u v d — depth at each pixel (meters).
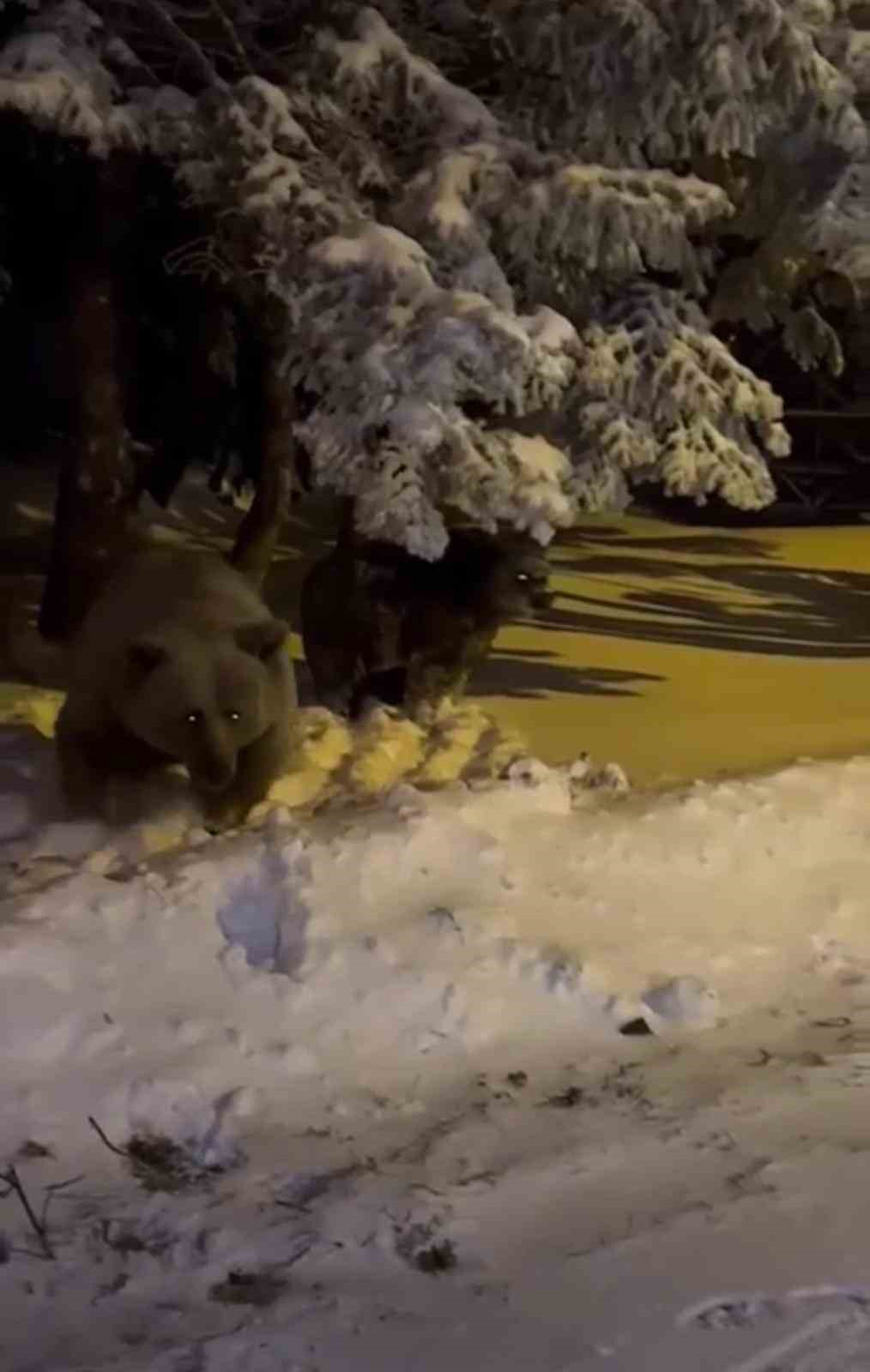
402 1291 2.30
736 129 5.32
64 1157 2.70
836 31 5.77
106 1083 2.87
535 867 3.90
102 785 4.45
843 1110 2.91
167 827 4.29
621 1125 2.84
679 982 3.38
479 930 3.44
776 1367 2.09
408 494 5.02
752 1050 3.21
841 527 11.82
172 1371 2.08
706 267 5.92
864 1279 2.31
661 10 5.18
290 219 5.06
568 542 10.55
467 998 3.24
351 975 3.25
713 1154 2.72
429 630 5.75
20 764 4.92
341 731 5.27
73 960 3.18
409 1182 2.61
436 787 4.54
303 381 5.41
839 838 4.48
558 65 5.35
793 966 3.70
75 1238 2.44
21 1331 2.21
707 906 3.95
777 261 6.09
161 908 3.37
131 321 6.90
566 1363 2.10
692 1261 2.37
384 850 3.70
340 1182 2.62
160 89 5.41
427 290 4.85
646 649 7.37
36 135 6.13
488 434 5.30
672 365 5.67
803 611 8.49
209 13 5.70
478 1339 2.16
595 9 5.29
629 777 5.20
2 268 7.18
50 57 5.21
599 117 5.35
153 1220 2.50
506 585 5.74
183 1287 2.32
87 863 3.87
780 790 4.75
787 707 6.33
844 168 5.77
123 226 6.10
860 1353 2.12
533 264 5.42
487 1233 2.47
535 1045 3.19
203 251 6.03
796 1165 2.68
